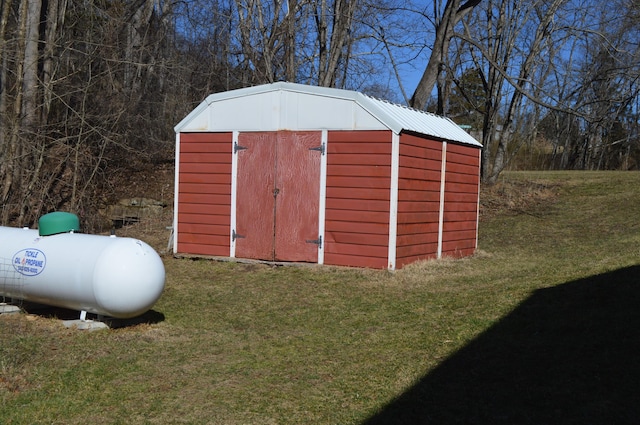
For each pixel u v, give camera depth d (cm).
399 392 550
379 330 759
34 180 1750
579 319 681
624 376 528
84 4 2288
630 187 2050
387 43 2247
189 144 1267
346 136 1125
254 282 1059
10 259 816
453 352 642
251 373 615
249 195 1206
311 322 818
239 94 1211
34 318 816
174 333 764
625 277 816
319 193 1148
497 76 2325
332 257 1141
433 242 1230
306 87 1152
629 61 2917
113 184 2100
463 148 1345
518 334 673
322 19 2103
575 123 4616
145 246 777
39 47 2161
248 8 2248
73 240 795
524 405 502
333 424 493
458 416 494
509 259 1282
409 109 1310
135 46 2423
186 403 538
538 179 2370
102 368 624
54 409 524
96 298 742
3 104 1809
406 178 1119
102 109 2120
